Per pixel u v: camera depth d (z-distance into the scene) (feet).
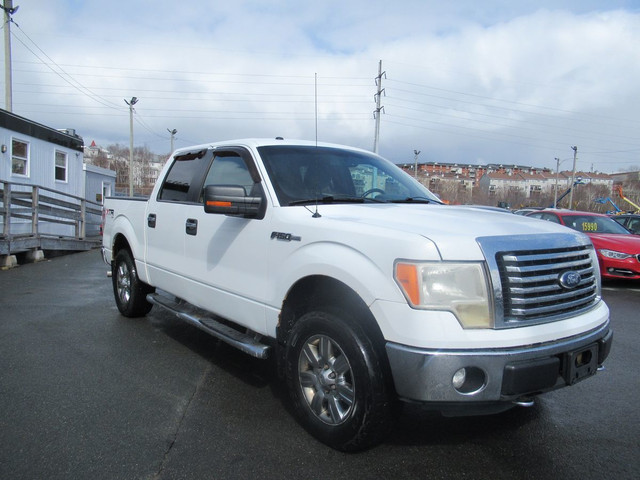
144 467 8.69
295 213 10.47
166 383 12.66
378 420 8.62
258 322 11.15
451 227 8.78
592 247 10.11
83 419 10.49
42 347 15.44
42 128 50.55
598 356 9.34
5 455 8.97
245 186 12.33
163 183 16.25
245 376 13.26
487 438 10.04
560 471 8.83
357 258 8.73
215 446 9.47
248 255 11.41
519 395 8.01
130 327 17.97
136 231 17.46
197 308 14.76
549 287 8.55
